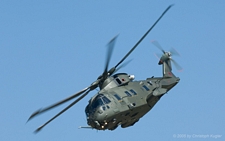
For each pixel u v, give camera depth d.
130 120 184.38
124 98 179.50
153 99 186.12
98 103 175.50
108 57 175.38
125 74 191.38
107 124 175.12
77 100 179.88
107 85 184.25
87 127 183.62
